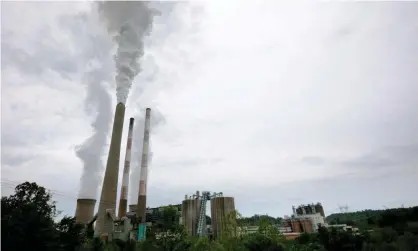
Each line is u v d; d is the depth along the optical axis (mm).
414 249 39844
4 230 25641
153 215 105625
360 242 43688
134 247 44656
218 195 102562
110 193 76125
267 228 53062
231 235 54250
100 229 71000
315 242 61500
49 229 28844
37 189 32094
